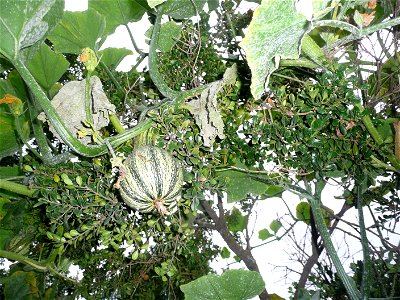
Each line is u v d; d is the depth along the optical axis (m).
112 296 1.65
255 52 0.67
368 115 0.94
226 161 1.01
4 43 0.75
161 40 1.24
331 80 0.87
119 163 0.81
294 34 0.67
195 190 0.92
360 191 1.12
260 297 1.51
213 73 1.14
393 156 1.02
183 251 1.11
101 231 0.98
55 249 1.35
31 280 1.65
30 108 1.06
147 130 0.92
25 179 1.09
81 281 1.57
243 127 0.96
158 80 0.91
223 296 0.99
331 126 0.96
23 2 0.74
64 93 0.98
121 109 1.18
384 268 1.43
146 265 1.40
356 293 1.06
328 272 1.57
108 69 1.24
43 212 1.36
